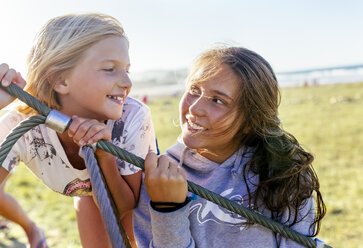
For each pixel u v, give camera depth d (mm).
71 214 4418
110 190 1624
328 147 7965
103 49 1491
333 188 5254
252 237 1555
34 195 5141
